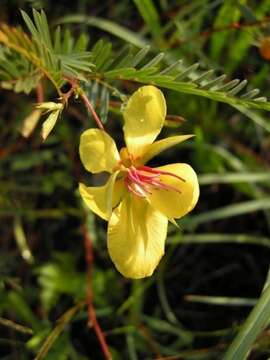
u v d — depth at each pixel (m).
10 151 0.20
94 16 0.21
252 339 0.14
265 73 0.20
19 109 0.21
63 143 0.21
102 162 0.12
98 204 0.11
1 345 0.19
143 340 0.19
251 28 0.18
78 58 0.13
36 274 0.20
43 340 0.18
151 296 0.21
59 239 0.21
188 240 0.19
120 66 0.13
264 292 0.14
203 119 0.20
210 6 0.19
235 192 0.22
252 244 0.22
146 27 0.20
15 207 0.20
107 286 0.20
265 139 0.21
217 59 0.20
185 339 0.19
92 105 0.13
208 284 0.21
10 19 0.19
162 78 0.12
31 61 0.13
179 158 0.22
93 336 0.20
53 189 0.21
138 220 0.12
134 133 0.12
